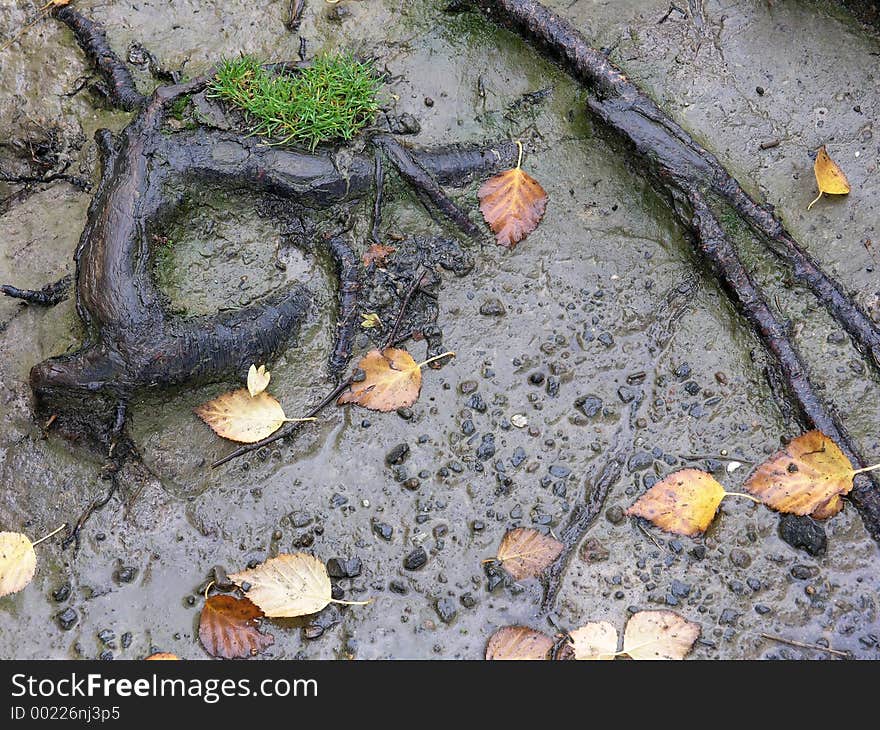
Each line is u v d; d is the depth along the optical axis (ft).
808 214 5.29
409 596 4.98
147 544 5.02
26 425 5.10
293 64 5.35
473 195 5.31
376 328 5.19
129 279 5.10
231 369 5.13
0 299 5.20
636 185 5.32
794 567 4.99
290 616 4.95
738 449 5.08
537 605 4.97
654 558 5.00
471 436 5.10
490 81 5.43
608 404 5.13
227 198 5.26
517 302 5.22
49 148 5.36
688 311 5.20
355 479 5.07
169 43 5.44
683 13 5.48
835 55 5.45
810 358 5.16
